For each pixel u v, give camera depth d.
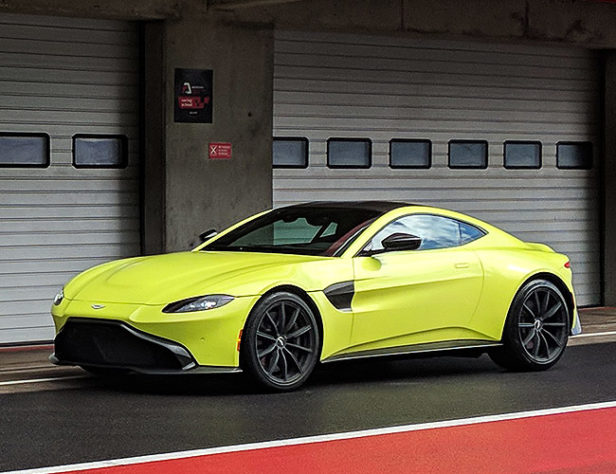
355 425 8.33
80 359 9.66
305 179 15.21
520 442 7.79
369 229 10.38
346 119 15.50
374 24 15.18
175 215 13.90
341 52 15.43
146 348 9.28
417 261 10.40
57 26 13.51
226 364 9.35
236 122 14.33
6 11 12.97
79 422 8.39
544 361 11.14
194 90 13.98
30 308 13.54
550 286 11.20
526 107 17.09
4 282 13.38
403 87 15.96
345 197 15.54
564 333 11.27
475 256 10.77
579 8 16.84
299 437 7.89
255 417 8.60
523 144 17.09
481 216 16.73
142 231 14.11
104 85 13.84
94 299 9.64
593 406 9.17
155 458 7.23
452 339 10.61
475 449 7.56
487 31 16.06
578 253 17.67
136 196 14.12
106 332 9.44
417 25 15.52
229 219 14.31
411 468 7.00
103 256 13.94
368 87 15.66
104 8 13.30
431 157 16.25
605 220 17.67
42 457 7.27
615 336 13.93
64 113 13.61
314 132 15.26
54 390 9.82
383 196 15.86
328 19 14.84
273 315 9.59
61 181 13.63
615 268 17.73
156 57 13.85
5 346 13.34
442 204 16.38
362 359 10.13
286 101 15.04
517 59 16.97
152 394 9.61
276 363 9.59
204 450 7.46
